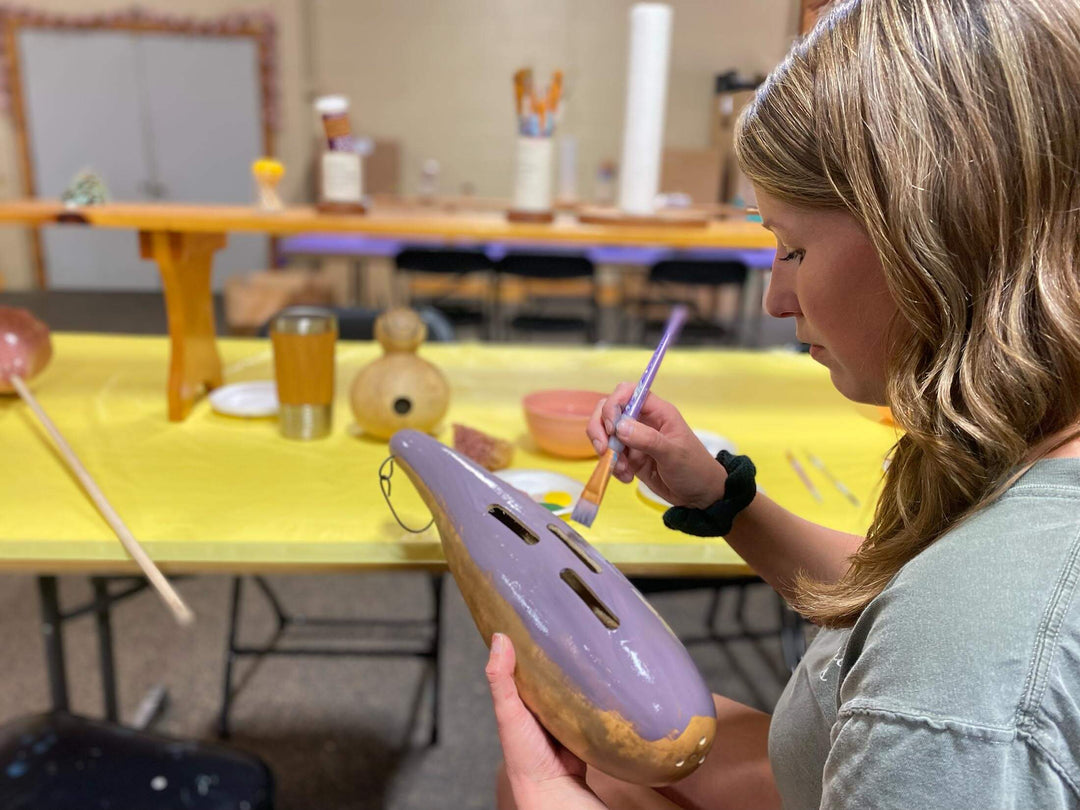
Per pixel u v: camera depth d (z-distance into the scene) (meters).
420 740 1.55
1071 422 0.40
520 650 0.55
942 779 0.35
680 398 1.33
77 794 0.79
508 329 4.74
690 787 0.76
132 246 6.02
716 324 4.29
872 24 0.40
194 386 1.19
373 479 0.95
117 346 1.53
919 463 0.48
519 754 0.55
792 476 1.01
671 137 4.52
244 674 1.70
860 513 0.90
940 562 0.39
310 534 0.80
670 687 0.52
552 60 5.54
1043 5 0.36
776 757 0.58
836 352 0.48
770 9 1.32
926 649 0.36
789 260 0.51
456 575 0.62
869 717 0.38
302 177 5.86
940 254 0.38
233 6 5.46
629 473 0.74
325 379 1.07
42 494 0.88
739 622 1.86
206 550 0.77
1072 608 0.34
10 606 1.90
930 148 0.38
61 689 1.21
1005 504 0.40
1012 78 0.36
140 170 5.78
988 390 0.39
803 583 0.58
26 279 5.97
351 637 1.84
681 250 4.36
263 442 1.07
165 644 1.79
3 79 5.47
